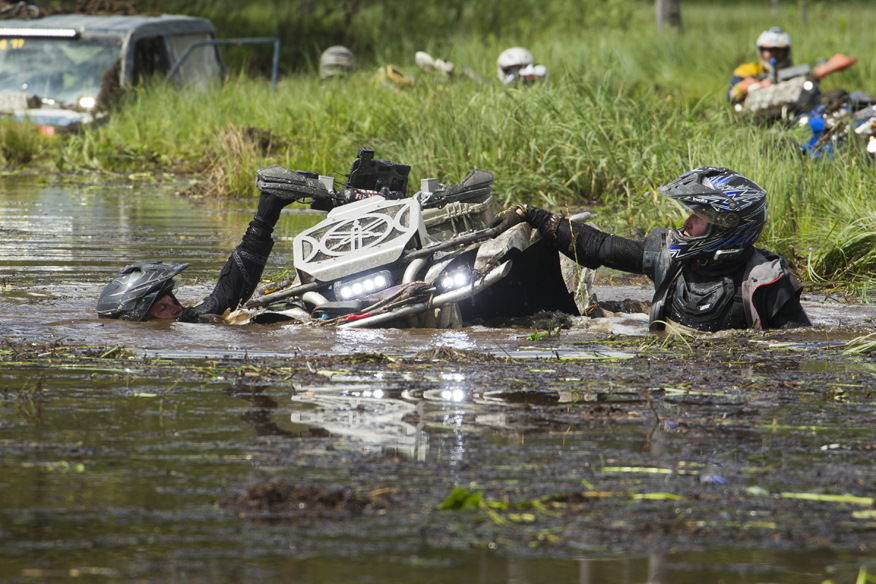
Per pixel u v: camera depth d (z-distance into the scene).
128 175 61.03
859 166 36.28
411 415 12.98
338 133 58.28
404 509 9.70
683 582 8.21
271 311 19.98
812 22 118.25
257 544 8.83
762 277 19.30
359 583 8.10
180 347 17.28
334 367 15.85
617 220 35.00
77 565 8.37
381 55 97.25
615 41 95.69
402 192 21.73
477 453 11.39
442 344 17.97
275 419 12.68
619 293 25.25
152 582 8.09
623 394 14.31
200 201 47.75
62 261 28.11
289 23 107.44
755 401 14.00
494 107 50.62
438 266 19.59
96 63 73.50
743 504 9.92
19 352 16.70
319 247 19.97
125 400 13.59
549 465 11.00
